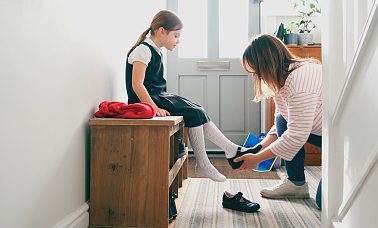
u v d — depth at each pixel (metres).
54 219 1.20
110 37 1.83
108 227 1.45
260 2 3.65
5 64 0.91
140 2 2.54
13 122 0.95
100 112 1.50
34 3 1.05
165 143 1.44
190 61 3.71
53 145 1.19
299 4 3.43
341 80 1.27
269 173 2.72
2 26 0.90
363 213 1.06
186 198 1.97
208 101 3.71
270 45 1.73
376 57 0.98
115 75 1.94
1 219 0.90
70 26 1.31
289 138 1.70
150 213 1.44
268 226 1.52
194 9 3.72
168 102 1.83
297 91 1.68
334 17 1.30
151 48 1.86
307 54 2.99
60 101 1.23
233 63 3.68
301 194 1.96
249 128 3.67
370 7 1.03
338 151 1.30
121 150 1.45
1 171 0.90
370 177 1.01
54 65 1.18
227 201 1.79
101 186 1.46
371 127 1.01
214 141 1.90
